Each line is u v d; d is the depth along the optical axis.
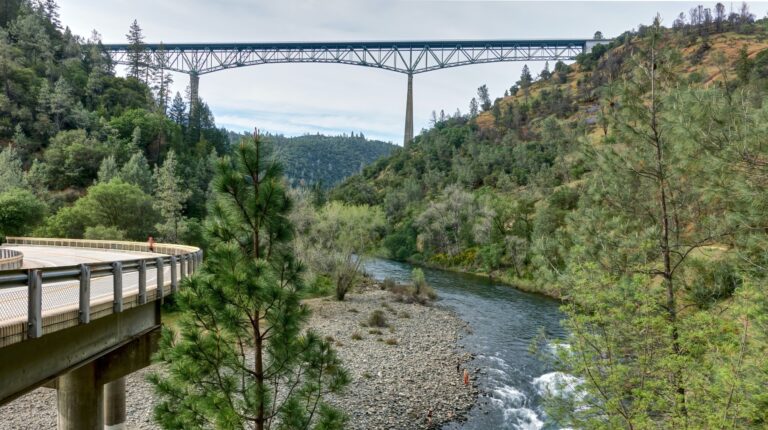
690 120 10.86
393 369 25.86
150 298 11.98
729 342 9.31
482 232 69.88
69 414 11.86
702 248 12.26
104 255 25.33
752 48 107.38
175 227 50.38
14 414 18.12
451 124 183.75
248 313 8.20
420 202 108.25
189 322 7.94
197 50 160.38
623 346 10.64
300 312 8.22
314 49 158.88
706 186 11.05
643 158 12.39
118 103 113.06
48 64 109.81
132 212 49.56
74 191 71.31
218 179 8.18
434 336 32.94
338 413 8.49
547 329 35.38
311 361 8.62
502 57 169.50
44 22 132.75
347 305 40.59
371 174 167.62
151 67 146.00
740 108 10.48
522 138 138.88
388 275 63.62
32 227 45.41
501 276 59.94
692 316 10.53
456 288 53.28
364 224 43.97
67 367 9.01
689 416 9.43
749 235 10.70
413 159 150.50
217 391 7.95
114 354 11.97
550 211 54.69
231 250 7.80
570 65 185.62
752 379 8.18
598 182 13.46
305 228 42.56
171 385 7.94
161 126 103.94
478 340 32.56
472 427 20.05
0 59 91.75
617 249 12.48
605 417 11.34
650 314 10.60
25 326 7.27
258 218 8.22
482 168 115.75
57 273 7.96
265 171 8.38
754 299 8.95
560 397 11.52
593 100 138.62
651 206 12.82
